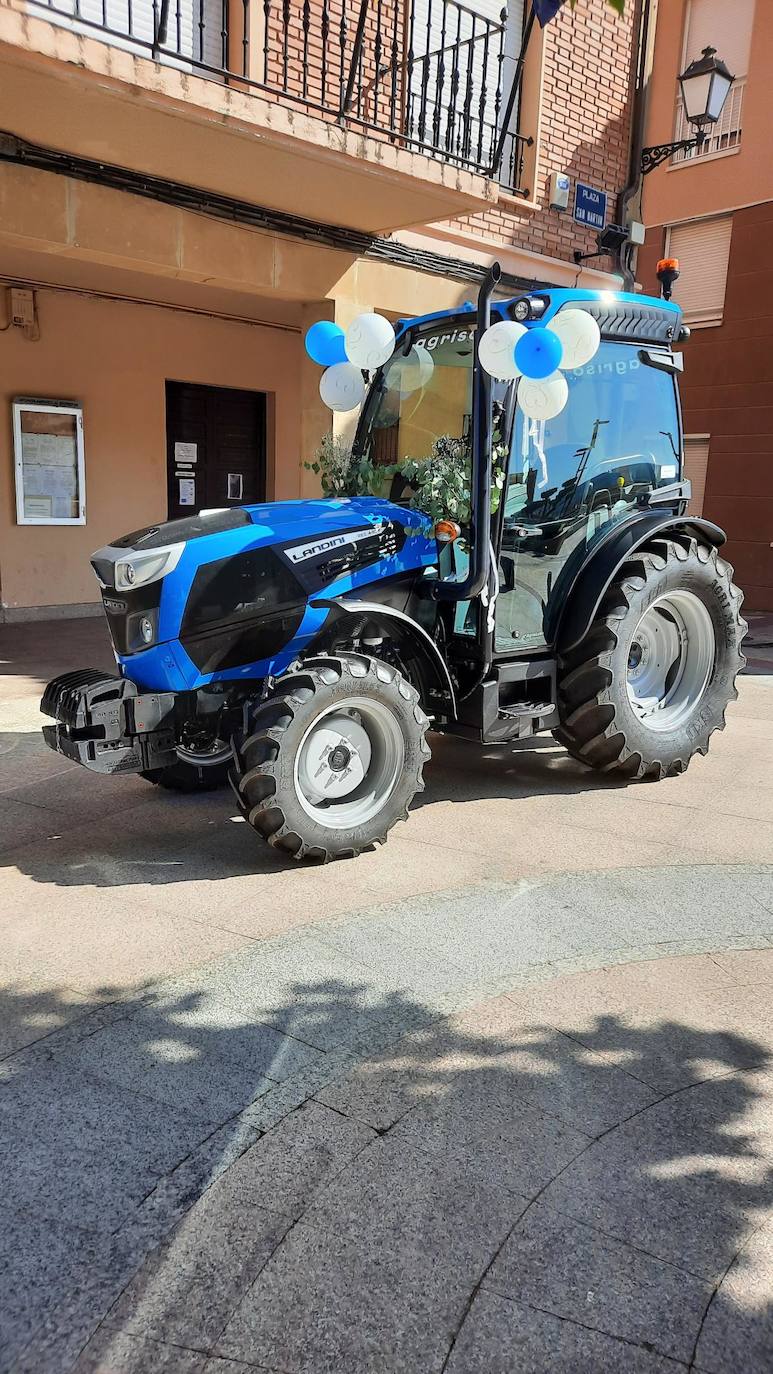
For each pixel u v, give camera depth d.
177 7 5.73
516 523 4.50
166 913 3.55
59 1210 2.10
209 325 10.67
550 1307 1.86
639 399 5.15
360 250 8.10
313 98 7.33
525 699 4.87
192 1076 2.58
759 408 13.30
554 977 3.10
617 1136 2.35
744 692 7.62
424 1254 1.98
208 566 3.89
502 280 9.38
